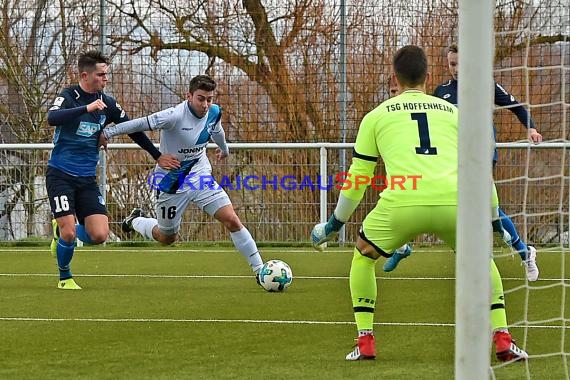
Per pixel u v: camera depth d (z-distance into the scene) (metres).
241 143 27.77
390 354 11.37
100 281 19.88
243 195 27.98
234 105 28.12
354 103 27.88
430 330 13.12
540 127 25.53
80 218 18.41
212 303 16.17
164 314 14.87
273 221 27.95
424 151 10.83
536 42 24.00
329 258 24.50
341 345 12.01
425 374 10.15
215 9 27.91
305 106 27.98
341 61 27.77
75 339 12.55
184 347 11.92
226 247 28.14
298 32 27.86
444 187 10.65
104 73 17.89
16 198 28.61
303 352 11.55
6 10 28.69
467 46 7.25
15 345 12.11
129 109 28.22
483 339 7.30
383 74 27.73
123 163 28.25
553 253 25.39
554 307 15.21
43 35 28.73
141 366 10.73
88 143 18.03
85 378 10.12
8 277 20.80
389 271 19.42
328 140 28.02
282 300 16.50
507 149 26.05
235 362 10.91
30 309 15.51
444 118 11.05
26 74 28.83
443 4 27.42
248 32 27.92
